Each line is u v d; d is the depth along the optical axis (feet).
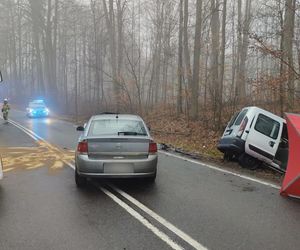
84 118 107.24
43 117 118.83
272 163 36.65
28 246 18.01
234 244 18.24
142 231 19.92
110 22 113.60
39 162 40.01
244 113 38.19
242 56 96.84
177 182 31.12
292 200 25.88
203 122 69.97
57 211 23.31
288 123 27.86
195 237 19.10
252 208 23.95
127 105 99.71
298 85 55.21
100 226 20.66
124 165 27.89
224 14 75.66
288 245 18.16
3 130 76.64
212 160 42.39
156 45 133.08
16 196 26.76
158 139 63.52
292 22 51.96
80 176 28.50
